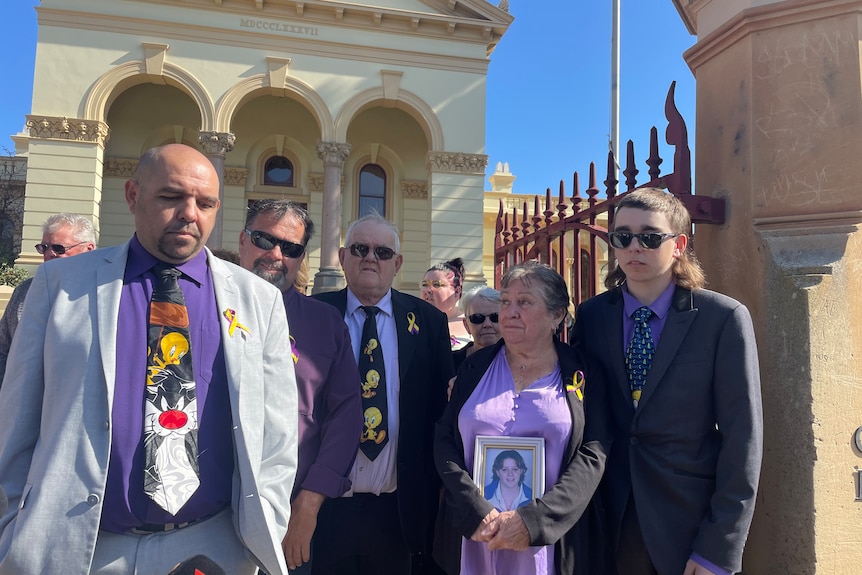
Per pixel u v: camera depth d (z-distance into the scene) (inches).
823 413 78.5
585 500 73.5
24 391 57.5
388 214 693.3
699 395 73.9
